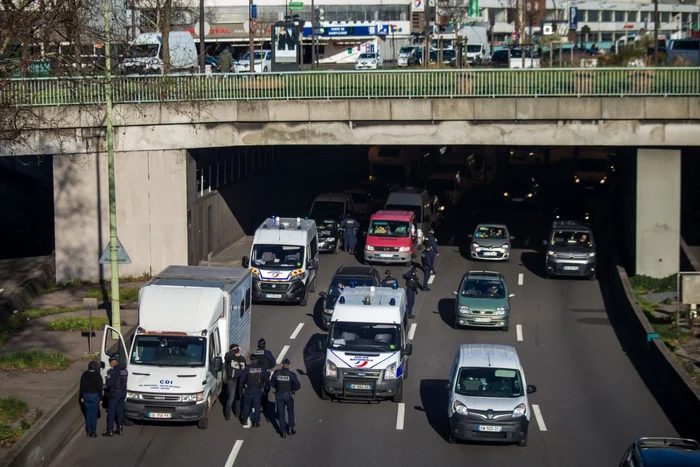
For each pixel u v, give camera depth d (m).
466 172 91.38
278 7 140.38
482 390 34.25
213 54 125.50
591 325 52.19
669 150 59.06
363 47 113.81
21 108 44.91
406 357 41.53
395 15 149.25
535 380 42.41
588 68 57.00
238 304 40.53
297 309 54.69
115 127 57.78
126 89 57.44
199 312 37.00
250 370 35.69
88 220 58.53
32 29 43.81
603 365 44.88
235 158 75.12
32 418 33.53
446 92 58.38
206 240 65.81
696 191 83.19
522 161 105.06
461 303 49.91
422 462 32.38
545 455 33.19
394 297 41.53
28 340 45.09
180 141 58.47
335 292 50.66
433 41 123.00
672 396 39.12
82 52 56.03
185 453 33.03
